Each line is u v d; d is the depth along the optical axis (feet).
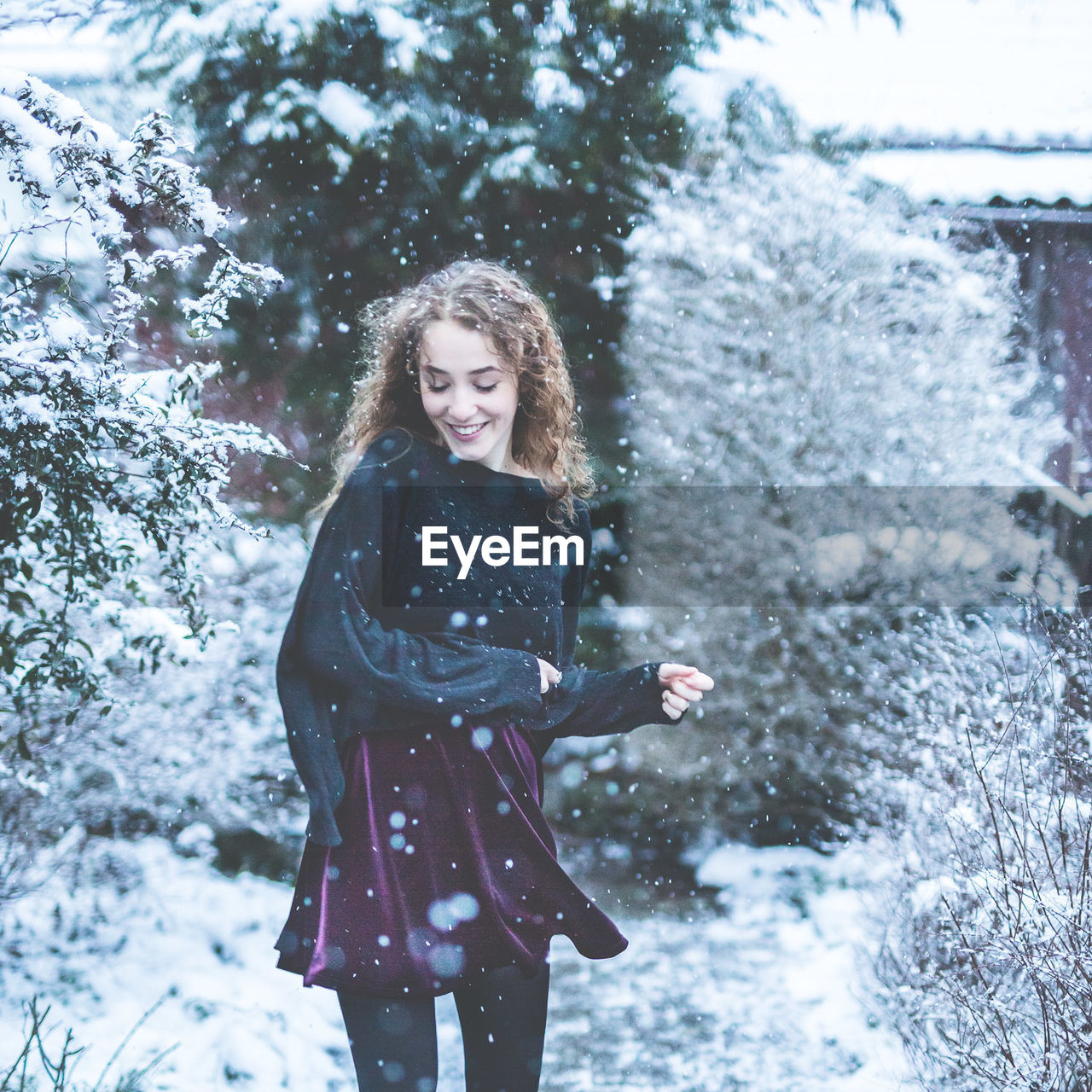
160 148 7.18
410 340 6.54
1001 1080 7.48
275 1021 10.40
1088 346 26.12
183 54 17.75
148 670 12.51
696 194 18.57
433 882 6.13
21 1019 9.52
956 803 9.63
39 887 11.52
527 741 6.62
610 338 18.76
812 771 16.40
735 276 17.83
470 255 18.45
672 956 13.20
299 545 15.46
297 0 17.58
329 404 17.97
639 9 18.21
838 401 17.21
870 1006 10.96
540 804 6.84
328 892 6.07
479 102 17.98
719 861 16.14
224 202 17.90
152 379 7.85
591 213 18.53
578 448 7.27
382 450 6.49
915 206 20.15
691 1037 10.94
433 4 17.84
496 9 17.97
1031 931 7.37
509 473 6.86
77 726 11.55
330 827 5.92
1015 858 8.18
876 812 14.60
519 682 6.21
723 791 16.94
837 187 18.74
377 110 17.42
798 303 17.72
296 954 6.14
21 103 6.85
